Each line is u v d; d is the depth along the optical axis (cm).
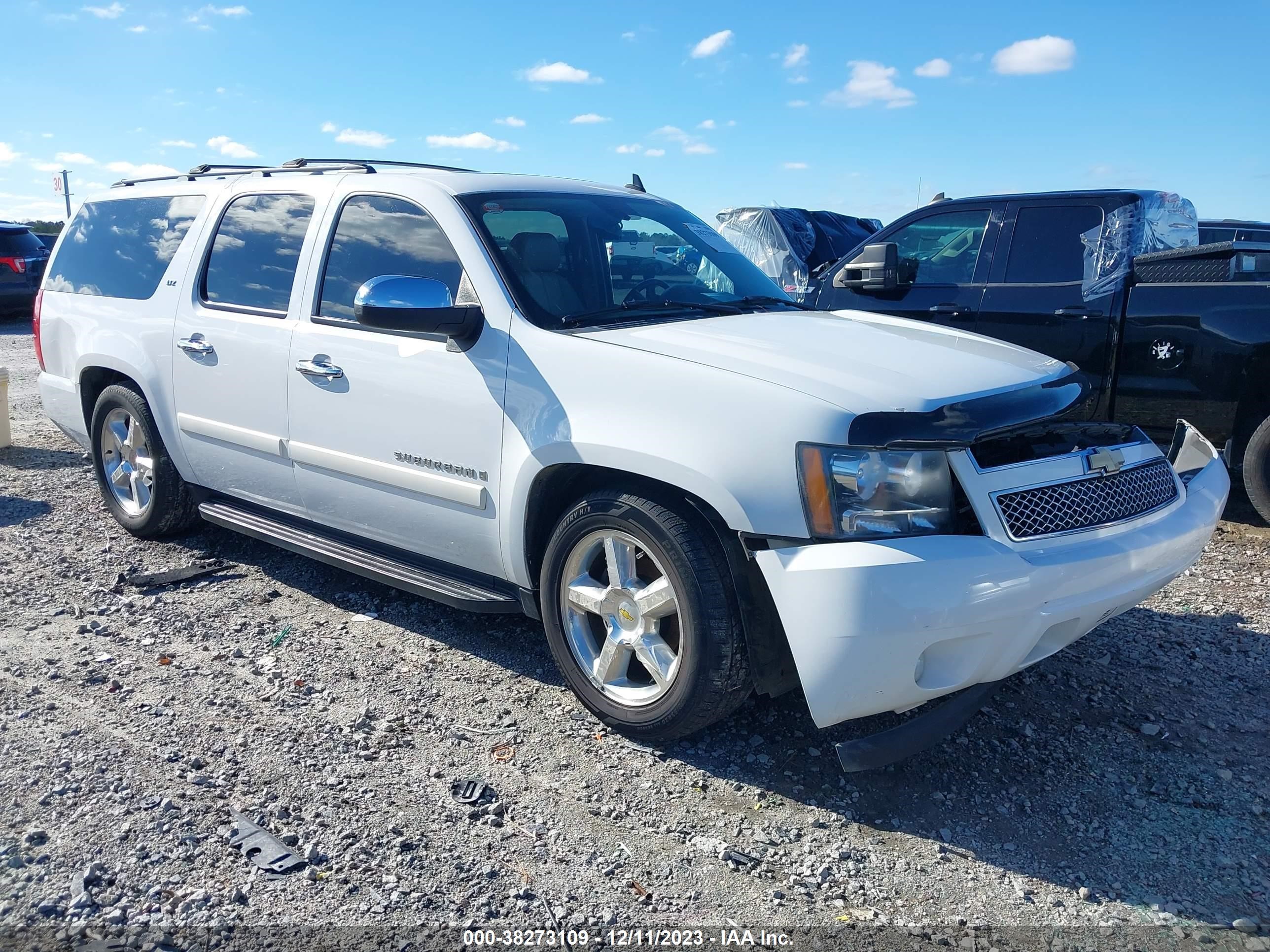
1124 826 286
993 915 249
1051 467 290
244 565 500
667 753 323
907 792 303
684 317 365
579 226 394
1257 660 395
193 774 303
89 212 568
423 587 377
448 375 355
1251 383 555
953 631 264
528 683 373
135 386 519
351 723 339
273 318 425
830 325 363
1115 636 418
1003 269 643
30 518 583
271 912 243
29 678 369
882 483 271
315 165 466
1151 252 600
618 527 313
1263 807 295
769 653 294
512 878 260
